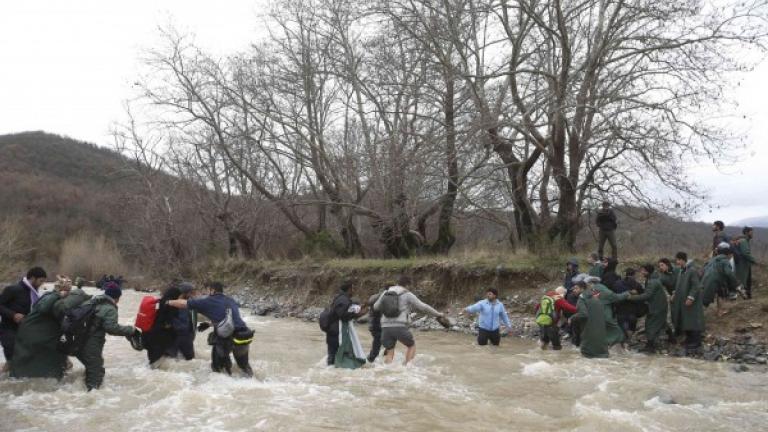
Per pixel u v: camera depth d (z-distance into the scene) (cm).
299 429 641
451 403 760
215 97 2698
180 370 925
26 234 4269
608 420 673
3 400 732
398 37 1964
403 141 2112
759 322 1166
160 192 3547
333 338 1020
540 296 1577
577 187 1947
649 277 1190
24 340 814
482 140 1856
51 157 9475
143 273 3991
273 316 2102
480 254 1894
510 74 1828
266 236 3594
